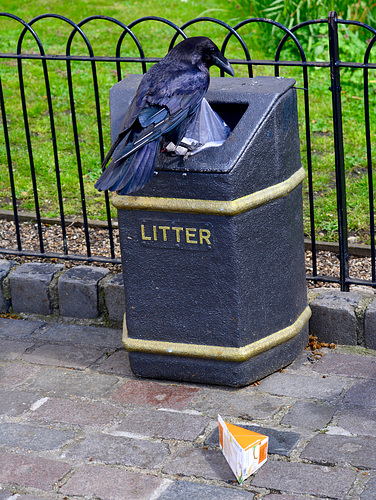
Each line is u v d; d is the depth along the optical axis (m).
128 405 4.40
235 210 4.27
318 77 7.61
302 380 4.47
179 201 4.32
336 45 4.57
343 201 4.68
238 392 4.44
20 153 6.10
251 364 4.45
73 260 5.02
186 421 4.31
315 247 5.00
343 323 4.63
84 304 4.88
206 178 4.27
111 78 7.77
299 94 7.14
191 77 4.20
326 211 5.40
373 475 4.06
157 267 4.41
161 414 4.35
